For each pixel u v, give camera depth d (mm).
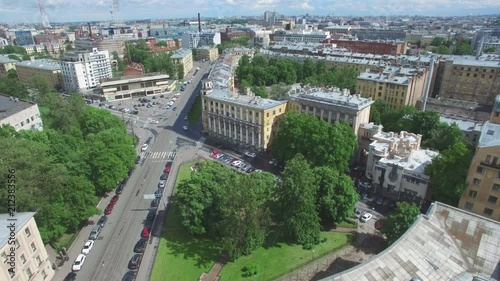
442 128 104250
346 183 77500
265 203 76438
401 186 88438
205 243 75375
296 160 73188
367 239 75625
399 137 100188
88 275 66500
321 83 173375
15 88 170500
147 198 93750
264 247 73562
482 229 51031
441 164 78250
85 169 85625
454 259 48031
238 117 123625
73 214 73625
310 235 73625
